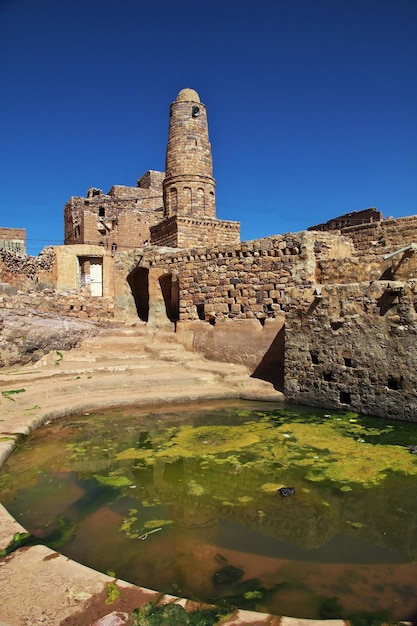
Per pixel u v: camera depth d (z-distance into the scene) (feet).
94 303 65.77
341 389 36.70
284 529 18.29
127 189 136.67
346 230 65.26
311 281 46.03
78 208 135.23
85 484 22.82
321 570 15.40
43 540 17.26
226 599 13.67
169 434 30.96
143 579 14.75
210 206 81.82
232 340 51.08
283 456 26.35
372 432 30.66
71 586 12.95
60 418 34.35
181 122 81.41
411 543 17.26
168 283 64.08
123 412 36.58
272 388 43.16
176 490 22.06
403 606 13.38
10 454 26.25
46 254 81.46
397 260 39.11
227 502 20.74
